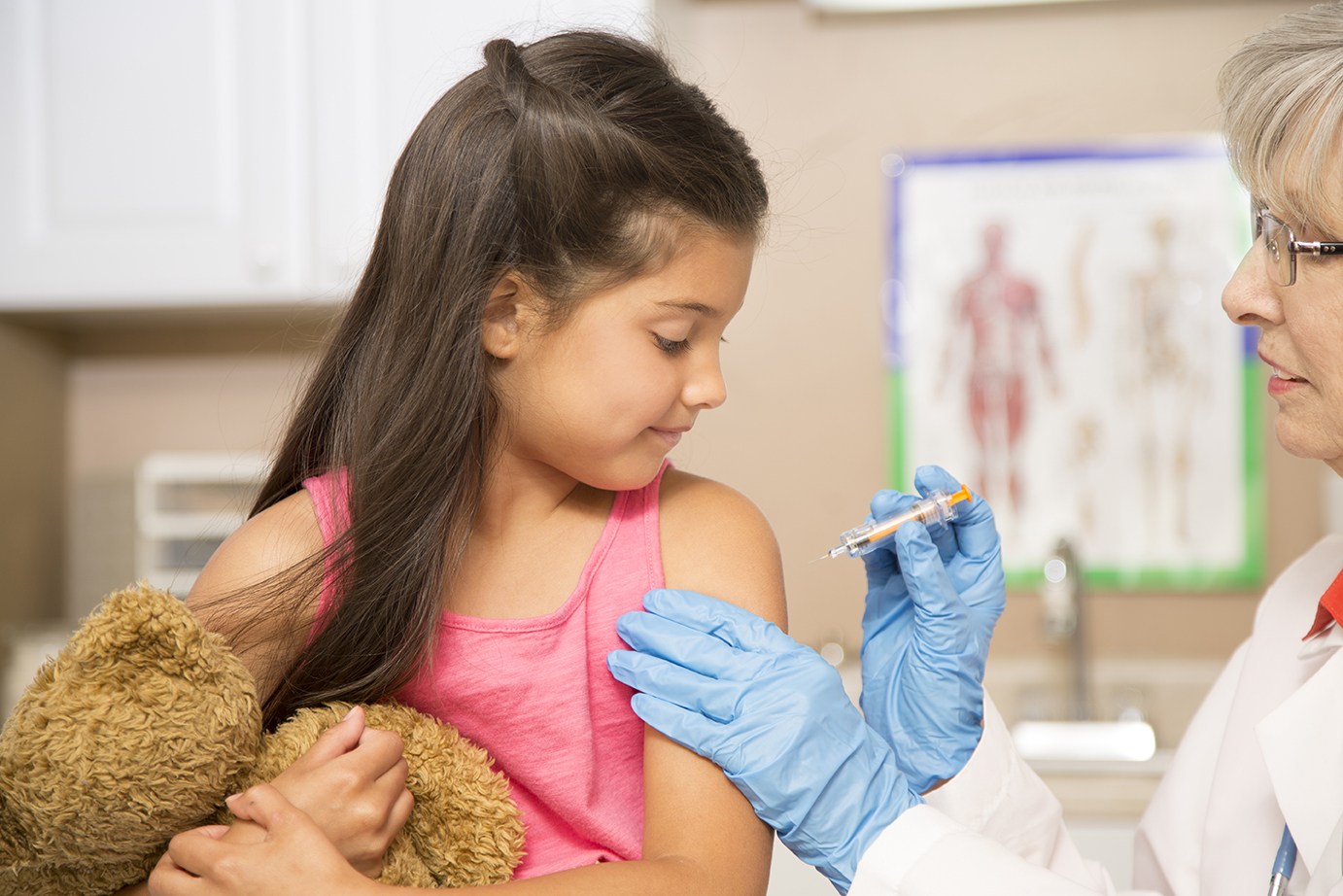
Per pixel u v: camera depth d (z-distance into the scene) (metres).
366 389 0.77
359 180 1.91
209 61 1.96
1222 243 2.10
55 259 1.98
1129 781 1.67
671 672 0.75
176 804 0.61
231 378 2.38
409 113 1.89
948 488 0.92
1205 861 0.96
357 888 0.58
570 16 1.81
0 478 2.21
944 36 2.16
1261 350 0.84
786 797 0.73
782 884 1.67
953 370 2.17
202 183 1.96
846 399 2.20
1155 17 2.11
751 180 0.74
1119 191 2.12
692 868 0.66
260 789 0.62
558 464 0.74
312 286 1.92
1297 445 0.83
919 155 2.17
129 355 2.40
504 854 0.68
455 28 1.88
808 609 2.20
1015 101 2.15
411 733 0.69
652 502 0.81
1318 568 1.05
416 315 0.74
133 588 0.63
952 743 0.89
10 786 0.59
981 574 0.94
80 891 0.65
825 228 2.20
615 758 0.78
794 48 2.20
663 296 0.69
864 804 0.77
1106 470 2.13
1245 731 0.98
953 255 2.17
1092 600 2.14
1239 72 0.81
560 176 0.70
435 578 0.72
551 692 0.74
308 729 0.68
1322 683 0.88
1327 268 0.75
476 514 0.77
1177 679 2.09
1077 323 2.14
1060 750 1.98
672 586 0.80
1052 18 2.14
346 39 1.91
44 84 1.99
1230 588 2.11
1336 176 0.73
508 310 0.73
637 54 0.77
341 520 0.75
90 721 0.59
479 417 0.74
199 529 2.26
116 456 2.40
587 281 0.69
